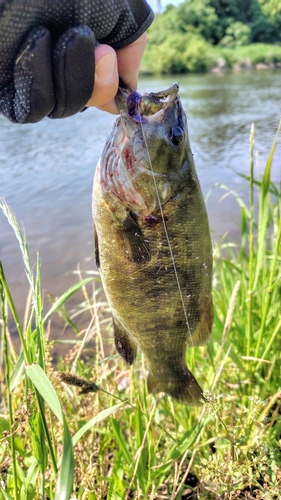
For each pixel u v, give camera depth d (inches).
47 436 8.5
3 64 8.4
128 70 10.3
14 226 8.3
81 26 8.4
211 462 10.3
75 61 8.3
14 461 8.8
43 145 78.1
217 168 57.7
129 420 14.5
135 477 12.7
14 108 8.7
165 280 11.2
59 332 23.7
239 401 15.8
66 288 29.2
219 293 19.5
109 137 11.3
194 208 11.1
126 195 10.7
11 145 79.4
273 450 12.4
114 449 14.6
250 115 100.5
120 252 11.2
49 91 8.5
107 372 15.6
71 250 35.8
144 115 10.7
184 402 12.7
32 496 9.8
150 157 10.6
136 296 11.5
